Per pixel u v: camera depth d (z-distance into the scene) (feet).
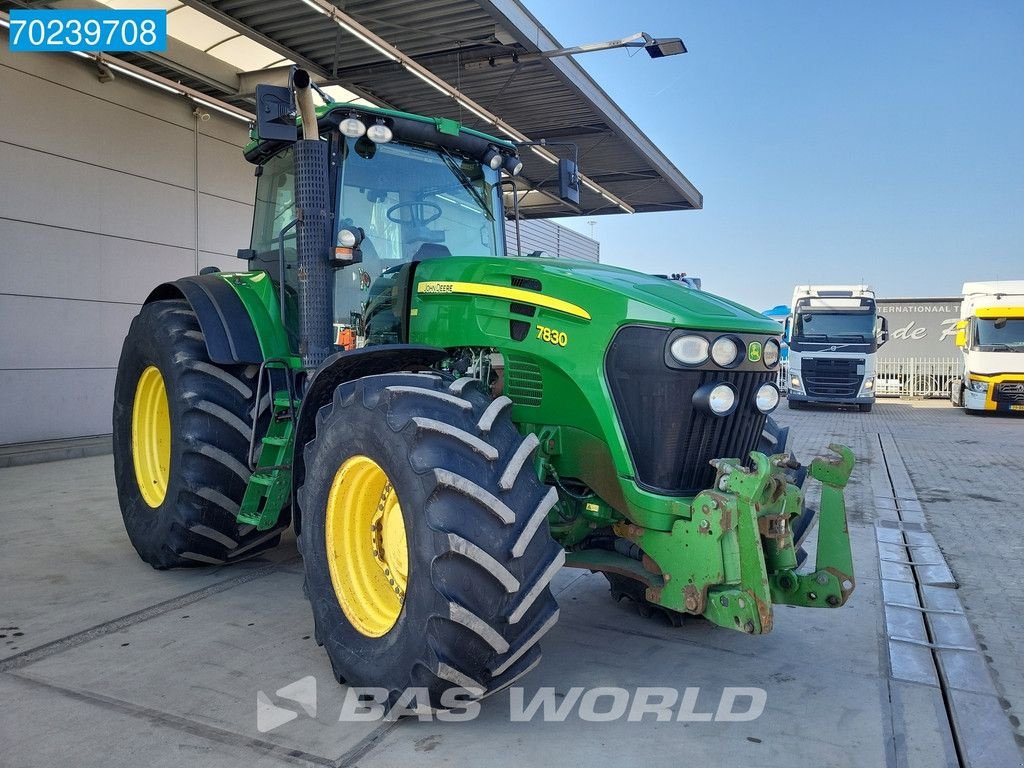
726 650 10.64
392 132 11.91
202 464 12.25
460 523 7.56
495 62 27.09
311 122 10.78
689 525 8.52
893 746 8.09
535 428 9.85
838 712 8.84
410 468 7.84
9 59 25.54
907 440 35.55
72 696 8.85
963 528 17.95
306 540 9.38
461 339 10.37
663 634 11.21
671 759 7.75
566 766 7.57
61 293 27.45
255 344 12.46
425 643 7.62
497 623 7.63
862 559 15.30
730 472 8.48
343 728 8.20
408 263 11.51
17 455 24.35
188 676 9.42
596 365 9.14
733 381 9.31
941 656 10.55
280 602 12.16
